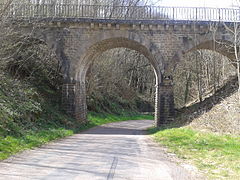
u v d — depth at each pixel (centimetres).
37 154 920
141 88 5981
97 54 2755
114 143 1329
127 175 662
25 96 1745
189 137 1412
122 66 5019
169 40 2333
